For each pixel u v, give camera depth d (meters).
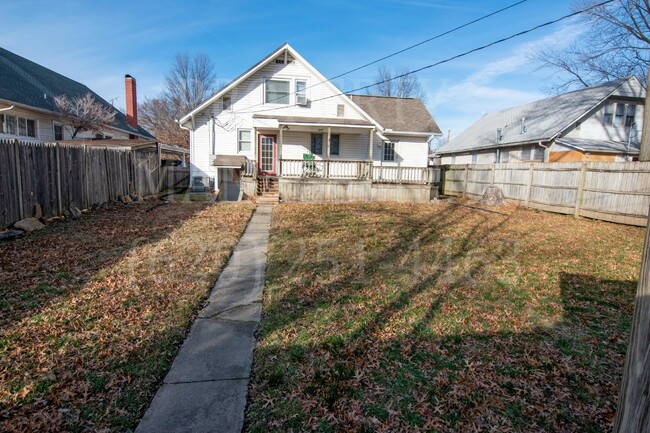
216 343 3.31
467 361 3.05
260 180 14.95
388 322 3.73
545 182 12.28
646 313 1.16
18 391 2.54
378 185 14.54
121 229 7.70
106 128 19.11
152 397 2.56
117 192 11.61
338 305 4.13
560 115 19.91
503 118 26.09
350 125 15.12
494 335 3.50
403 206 13.02
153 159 15.20
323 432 2.27
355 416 2.41
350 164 17.45
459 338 3.43
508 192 14.09
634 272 5.49
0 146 6.54
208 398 2.56
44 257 5.46
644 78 19.16
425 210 12.00
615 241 7.67
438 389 2.69
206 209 11.12
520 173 13.47
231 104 16.28
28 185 7.34
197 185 16.48
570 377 2.86
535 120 21.61
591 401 2.59
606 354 3.19
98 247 6.18
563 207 11.55
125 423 2.30
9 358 2.91
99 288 4.41
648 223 1.17
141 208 10.84
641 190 9.30
